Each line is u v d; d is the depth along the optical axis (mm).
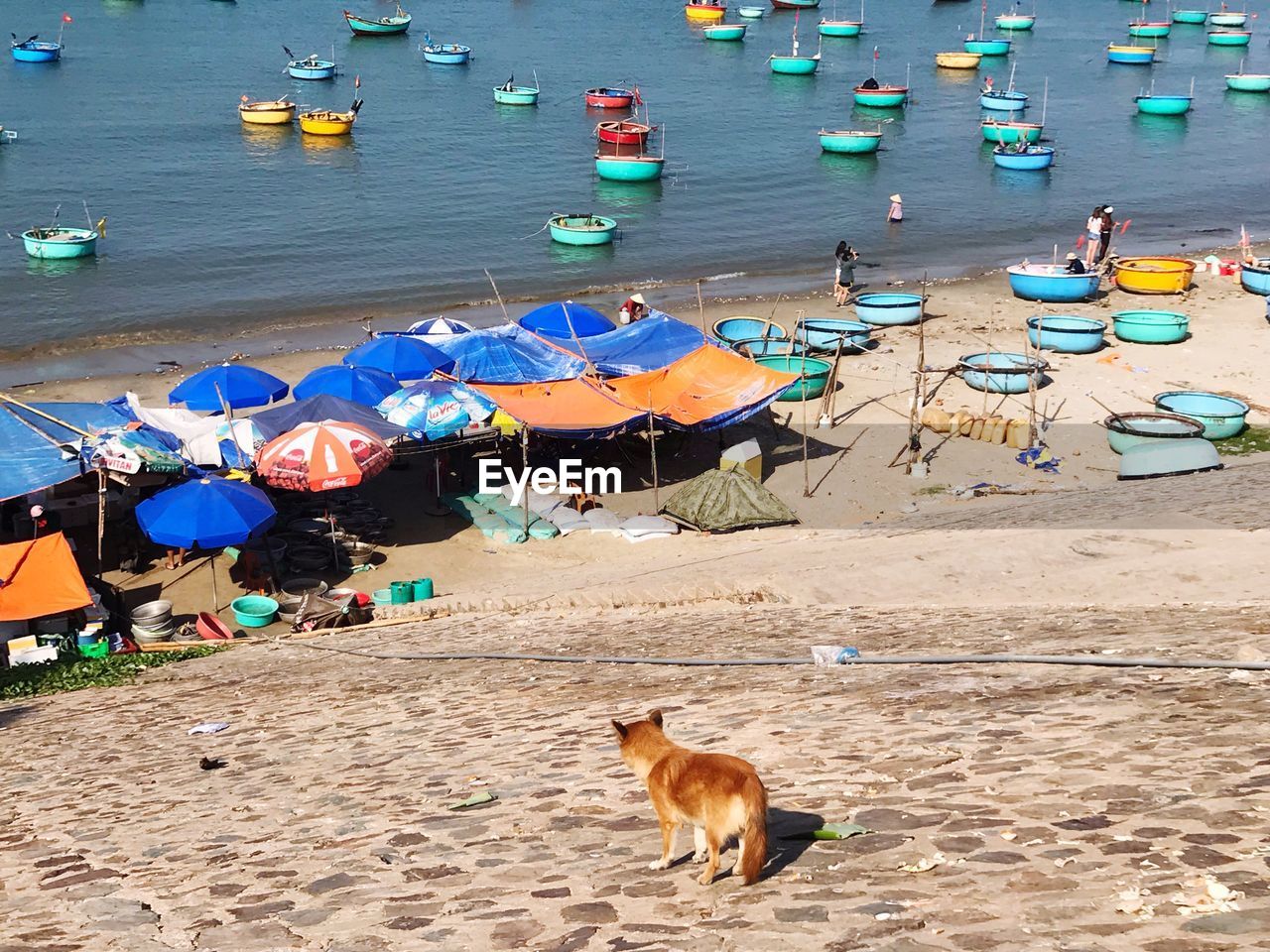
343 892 7020
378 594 24703
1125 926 4828
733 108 91562
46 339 43688
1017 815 6355
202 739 12945
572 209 64250
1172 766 6840
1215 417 31703
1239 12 159750
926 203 67250
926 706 9234
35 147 71750
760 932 5328
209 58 103000
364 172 70125
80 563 26375
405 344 32625
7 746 14344
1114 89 103812
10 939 7039
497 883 6723
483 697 12844
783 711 9758
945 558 19250
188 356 42188
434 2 144625
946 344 41750
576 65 106750
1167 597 16234
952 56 108875
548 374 33156
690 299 49812
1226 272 51312
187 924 6875
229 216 60438
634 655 14234
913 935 5039
